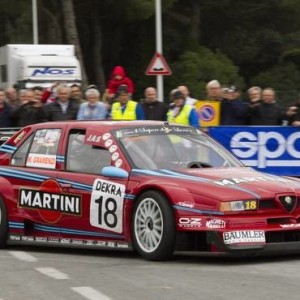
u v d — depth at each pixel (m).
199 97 107.81
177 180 20.25
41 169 22.98
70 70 67.75
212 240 19.39
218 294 16.34
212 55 112.69
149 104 32.19
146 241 20.39
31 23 104.81
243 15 125.06
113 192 21.12
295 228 20.12
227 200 19.41
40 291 16.88
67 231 22.20
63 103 32.59
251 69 127.88
